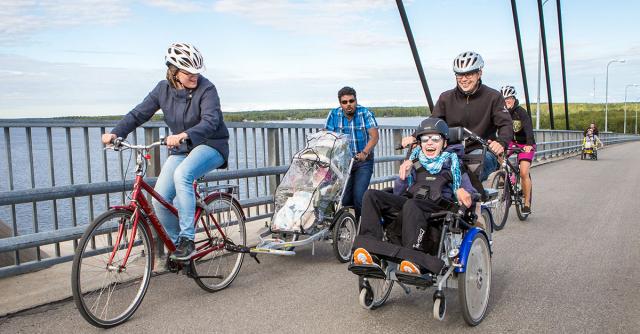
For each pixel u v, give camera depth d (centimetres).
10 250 462
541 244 685
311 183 584
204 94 473
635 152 3316
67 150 527
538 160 2300
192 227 457
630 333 391
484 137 578
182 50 452
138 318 425
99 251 439
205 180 634
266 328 404
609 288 498
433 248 412
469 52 561
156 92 486
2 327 404
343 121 664
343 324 412
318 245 692
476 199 424
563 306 450
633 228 782
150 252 438
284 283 521
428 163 430
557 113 14862
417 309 447
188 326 407
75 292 382
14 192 466
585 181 1443
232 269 518
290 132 799
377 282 445
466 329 402
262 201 735
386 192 412
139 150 432
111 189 547
